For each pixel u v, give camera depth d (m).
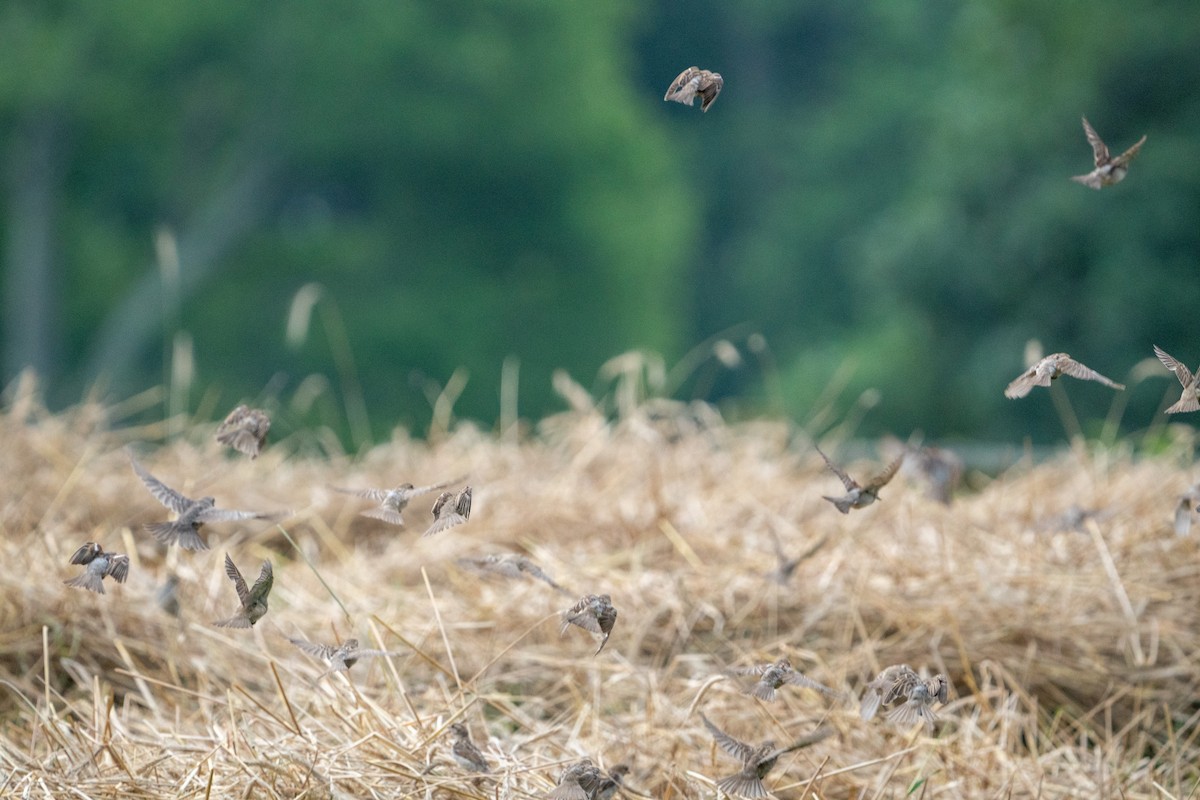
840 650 19.61
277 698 17.80
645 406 29.38
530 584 20.77
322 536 25.56
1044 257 67.06
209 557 22.52
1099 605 20.03
